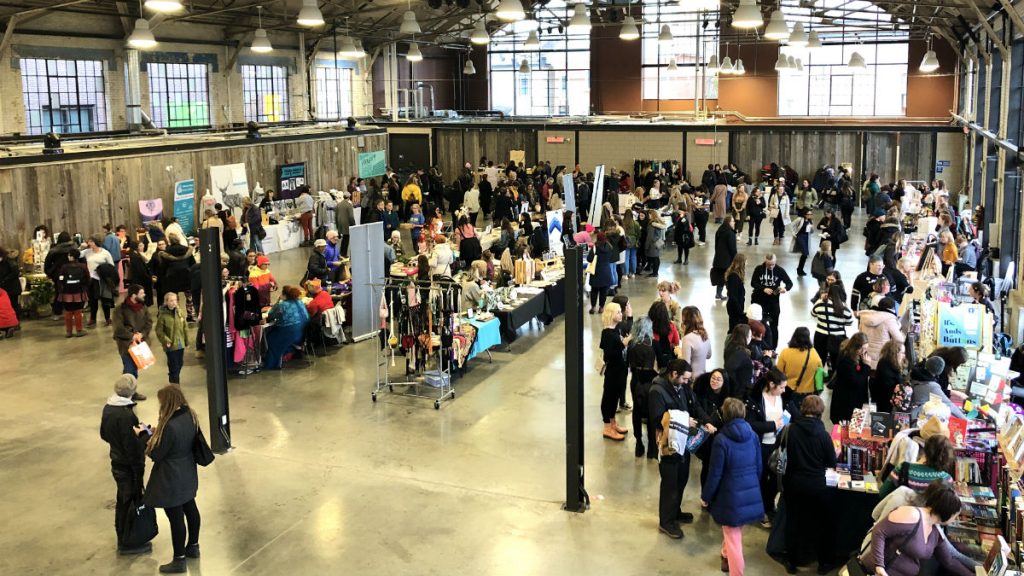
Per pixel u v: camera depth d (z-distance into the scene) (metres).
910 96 35.91
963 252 14.80
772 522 7.82
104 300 15.10
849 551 7.19
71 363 13.02
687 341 9.51
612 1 34.47
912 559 5.73
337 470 9.22
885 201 21.59
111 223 18.97
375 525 8.04
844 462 7.45
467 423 10.53
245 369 12.45
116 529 7.62
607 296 16.77
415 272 14.55
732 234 15.98
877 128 28.55
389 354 12.90
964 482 7.02
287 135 25.08
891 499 6.09
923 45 35.31
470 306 13.05
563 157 31.53
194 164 21.41
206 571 7.28
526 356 13.31
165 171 20.48
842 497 7.16
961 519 6.72
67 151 18.14
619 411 10.81
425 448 9.78
